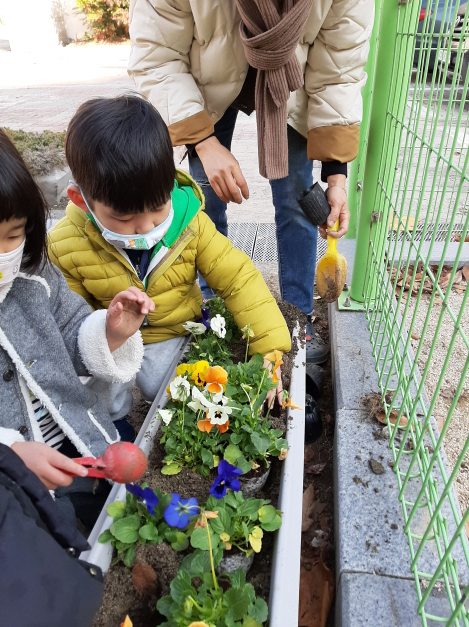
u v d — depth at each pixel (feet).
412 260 9.03
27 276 3.76
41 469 2.97
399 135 5.66
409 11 5.30
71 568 2.55
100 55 41.73
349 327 6.68
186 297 5.62
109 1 48.32
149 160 3.83
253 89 5.77
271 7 4.29
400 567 3.82
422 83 4.89
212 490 3.52
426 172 4.50
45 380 3.81
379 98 5.81
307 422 5.65
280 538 3.49
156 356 5.66
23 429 3.81
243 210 11.69
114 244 4.58
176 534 3.43
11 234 3.17
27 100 23.26
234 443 4.04
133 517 3.48
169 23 5.03
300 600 4.33
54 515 2.61
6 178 2.94
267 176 5.23
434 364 6.75
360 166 8.33
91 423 4.23
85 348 4.13
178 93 5.11
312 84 5.41
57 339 3.91
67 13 49.55
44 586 2.37
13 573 2.28
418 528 4.09
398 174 12.27
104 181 3.82
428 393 6.23
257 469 3.99
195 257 5.20
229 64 5.24
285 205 6.23
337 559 4.06
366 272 6.75
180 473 4.00
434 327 7.51
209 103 5.68
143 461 3.09
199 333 5.29
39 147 13.35
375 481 4.49
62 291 4.26
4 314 3.65
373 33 7.48
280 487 3.90
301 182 6.12
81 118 3.98
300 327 5.87
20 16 44.06
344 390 5.57
